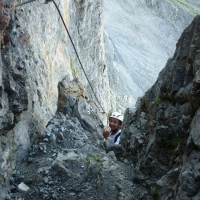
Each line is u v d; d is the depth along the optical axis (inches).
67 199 284.8
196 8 2508.6
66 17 592.4
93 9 798.5
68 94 486.6
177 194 215.3
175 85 284.2
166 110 289.9
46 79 428.8
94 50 830.5
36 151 354.9
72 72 597.6
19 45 326.3
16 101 296.4
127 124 383.9
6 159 298.8
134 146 336.8
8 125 289.1
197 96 232.4
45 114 408.5
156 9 2214.6
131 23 1929.1
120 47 1644.9
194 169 208.4
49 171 310.5
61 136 389.7
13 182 308.2
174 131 273.7
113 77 1309.1
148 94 359.3
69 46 628.7
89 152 373.7
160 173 282.7
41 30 428.5
